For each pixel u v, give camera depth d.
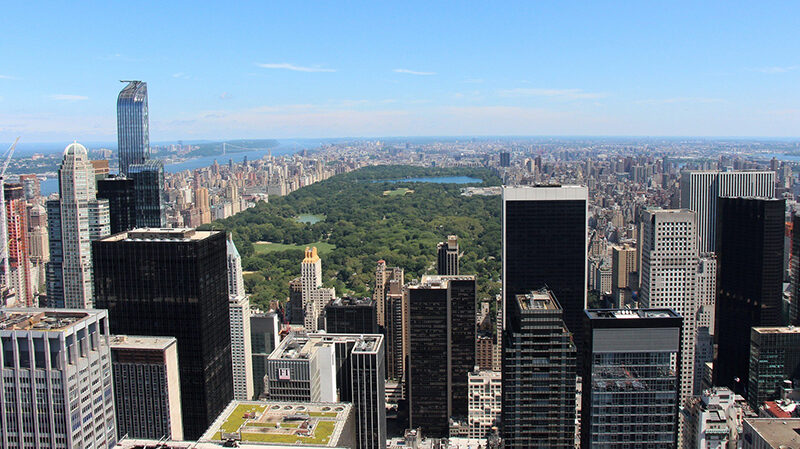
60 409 191.88
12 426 194.38
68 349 193.88
